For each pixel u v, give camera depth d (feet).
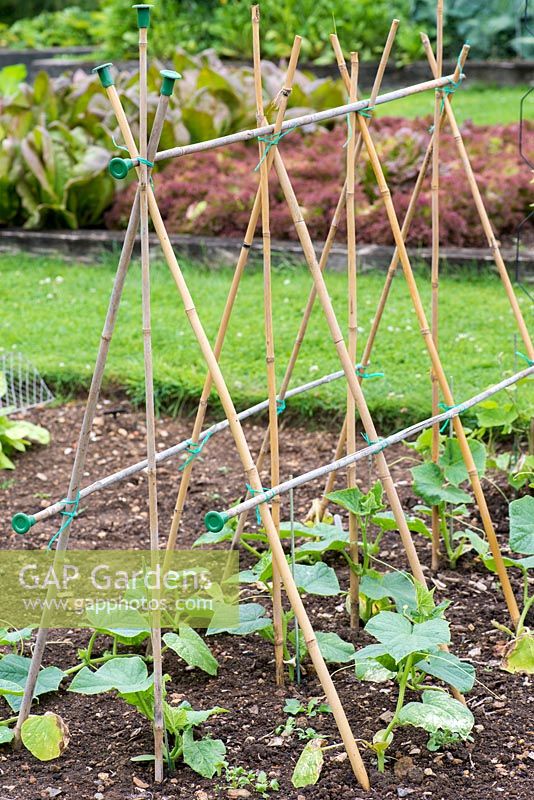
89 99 30.25
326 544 11.41
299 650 10.79
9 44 66.74
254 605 11.39
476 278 24.08
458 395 17.29
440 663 9.50
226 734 9.85
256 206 10.03
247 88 32.12
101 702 10.59
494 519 14.33
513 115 40.16
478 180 26.68
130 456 17.12
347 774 9.20
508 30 51.65
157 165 30.01
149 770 9.43
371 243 26.04
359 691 10.50
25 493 15.93
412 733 9.77
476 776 9.14
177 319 22.41
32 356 20.40
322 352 20.07
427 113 42.29
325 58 51.13
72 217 28.86
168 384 18.66
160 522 14.87
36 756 9.45
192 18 56.18
